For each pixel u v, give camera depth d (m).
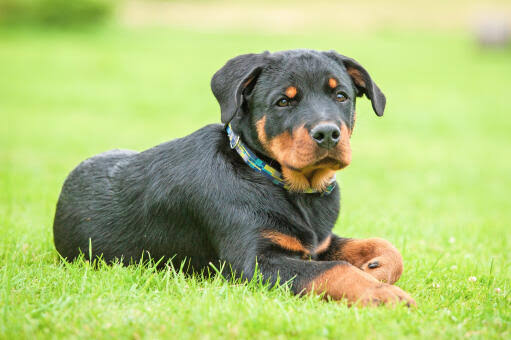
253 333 3.69
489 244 7.12
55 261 5.49
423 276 5.31
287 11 52.47
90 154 14.05
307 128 4.61
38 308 4.02
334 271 4.34
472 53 38.56
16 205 8.12
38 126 18.19
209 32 44.53
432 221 8.31
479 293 4.82
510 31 38.25
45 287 4.49
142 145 15.55
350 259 5.16
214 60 34.25
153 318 3.89
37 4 41.97
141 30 44.41
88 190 5.52
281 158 4.75
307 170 4.73
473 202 10.70
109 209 5.34
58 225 5.63
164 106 22.83
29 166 12.20
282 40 41.12
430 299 4.66
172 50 37.12
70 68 30.38
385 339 3.63
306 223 4.88
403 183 12.24
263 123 4.84
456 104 24.59
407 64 34.22
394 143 17.78
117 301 4.26
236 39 41.47
